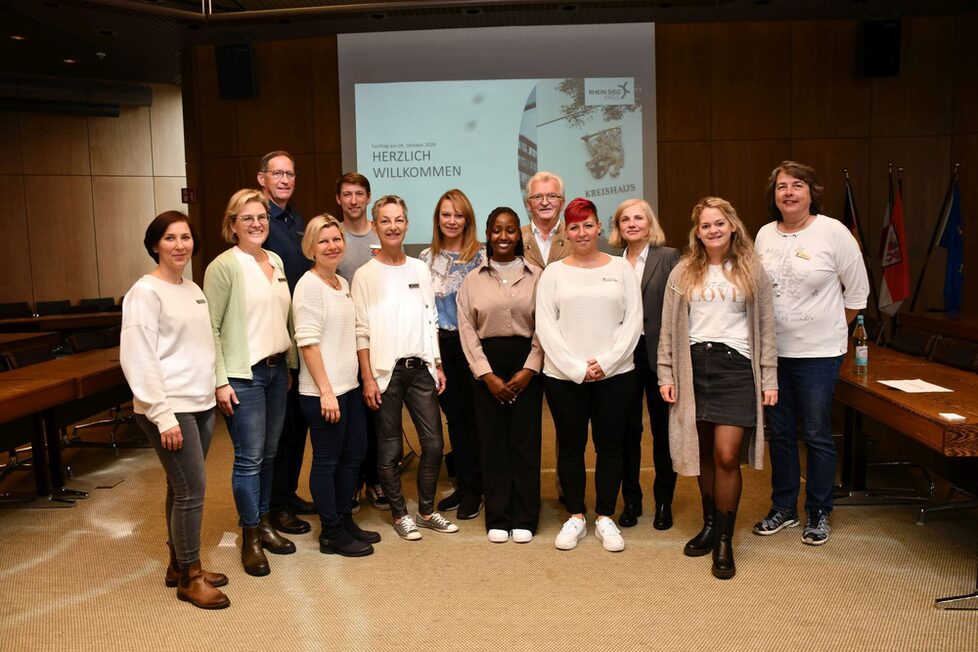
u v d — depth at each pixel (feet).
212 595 8.92
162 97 35.01
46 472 13.23
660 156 23.73
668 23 23.59
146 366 8.17
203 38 24.22
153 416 8.18
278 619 8.62
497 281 10.85
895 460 14.35
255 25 23.04
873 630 8.07
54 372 13.79
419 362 10.94
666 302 10.13
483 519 11.97
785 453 10.92
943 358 12.85
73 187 34.06
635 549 10.52
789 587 9.17
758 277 9.69
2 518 12.34
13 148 33.04
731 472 9.62
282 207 11.50
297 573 9.90
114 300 34.35
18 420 12.64
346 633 8.26
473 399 11.70
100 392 15.42
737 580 9.41
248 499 9.82
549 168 23.49
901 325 21.68
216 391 9.29
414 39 23.32
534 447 10.91
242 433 9.72
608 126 23.35
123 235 34.96
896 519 11.45
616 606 8.77
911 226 23.86
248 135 24.39
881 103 23.56
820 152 23.68
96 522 12.14
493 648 7.86
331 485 10.40
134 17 23.66
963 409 9.05
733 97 23.61
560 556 10.32
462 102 23.38
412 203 23.72
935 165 23.72
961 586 9.07
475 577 9.68
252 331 9.67
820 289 10.23
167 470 8.73
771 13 22.95
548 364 10.45
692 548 10.23
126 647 8.03
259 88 24.26
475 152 23.52
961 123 23.25
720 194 23.75
